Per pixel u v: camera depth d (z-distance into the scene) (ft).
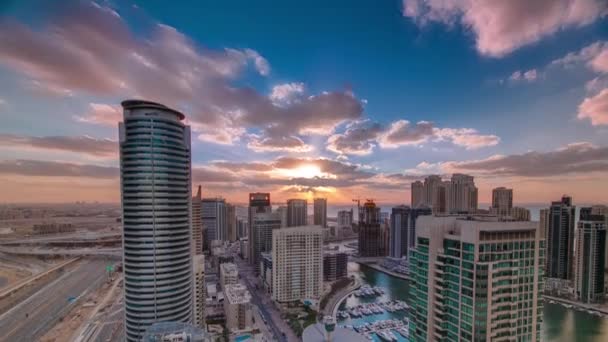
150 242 454.40
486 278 282.36
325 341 449.06
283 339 637.71
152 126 462.19
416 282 350.84
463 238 298.35
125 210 457.27
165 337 249.55
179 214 481.46
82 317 643.45
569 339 646.74
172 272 467.52
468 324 290.76
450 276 311.68
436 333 323.37
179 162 486.38
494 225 289.53
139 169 455.22
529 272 298.97
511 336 290.56
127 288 454.81
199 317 597.11
